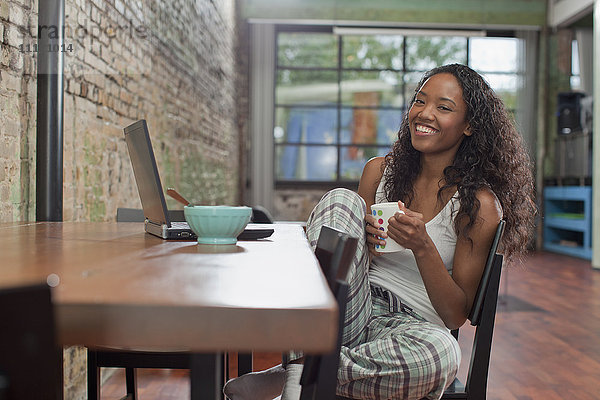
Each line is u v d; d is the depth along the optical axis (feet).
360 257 4.70
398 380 4.33
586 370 10.36
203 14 19.86
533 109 33.94
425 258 4.71
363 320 4.83
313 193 34.24
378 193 6.04
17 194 6.97
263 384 4.36
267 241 4.53
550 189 33.76
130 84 11.28
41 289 1.72
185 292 2.27
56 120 7.17
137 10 11.68
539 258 29.37
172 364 5.69
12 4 6.70
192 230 4.33
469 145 5.50
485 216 5.03
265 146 33.47
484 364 4.81
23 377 1.69
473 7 31.17
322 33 34.09
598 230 24.94
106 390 9.03
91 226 5.68
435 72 5.55
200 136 19.89
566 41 33.60
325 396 2.74
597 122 24.81
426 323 4.85
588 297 17.84
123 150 10.92
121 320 2.08
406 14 30.55
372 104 34.27
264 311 2.09
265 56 33.35
